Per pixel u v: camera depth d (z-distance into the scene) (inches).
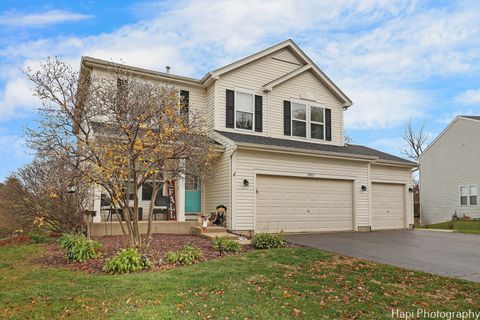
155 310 189.2
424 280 270.5
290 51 642.8
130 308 193.3
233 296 217.6
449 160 1061.1
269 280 256.4
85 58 479.8
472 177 987.3
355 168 613.9
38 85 362.0
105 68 494.6
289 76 617.3
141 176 354.0
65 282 244.7
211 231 466.9
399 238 501.4
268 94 609.0
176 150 325.7
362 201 616.7
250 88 595.2
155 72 539.2
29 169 487.8
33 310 191.0
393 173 681.6
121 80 366.3
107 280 247.8
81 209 449.7
